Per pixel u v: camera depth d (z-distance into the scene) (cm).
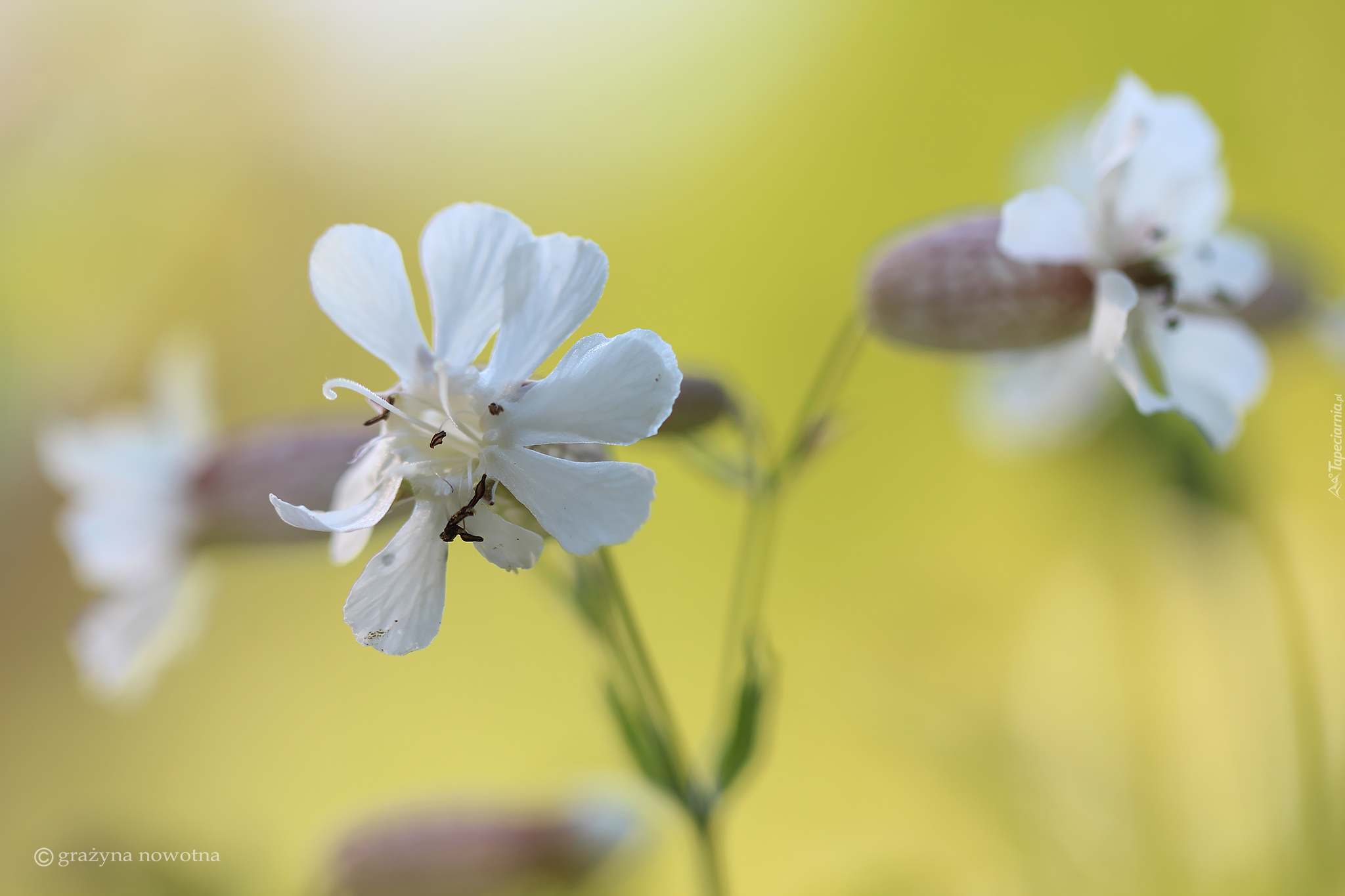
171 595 21
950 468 27
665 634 28
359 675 28
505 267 18
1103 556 24
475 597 28
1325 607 23
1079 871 22
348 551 18
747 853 25
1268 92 26
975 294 20
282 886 23
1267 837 22
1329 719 23
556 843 21
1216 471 22
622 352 18
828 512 28
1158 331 19
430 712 28
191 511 21
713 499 28
